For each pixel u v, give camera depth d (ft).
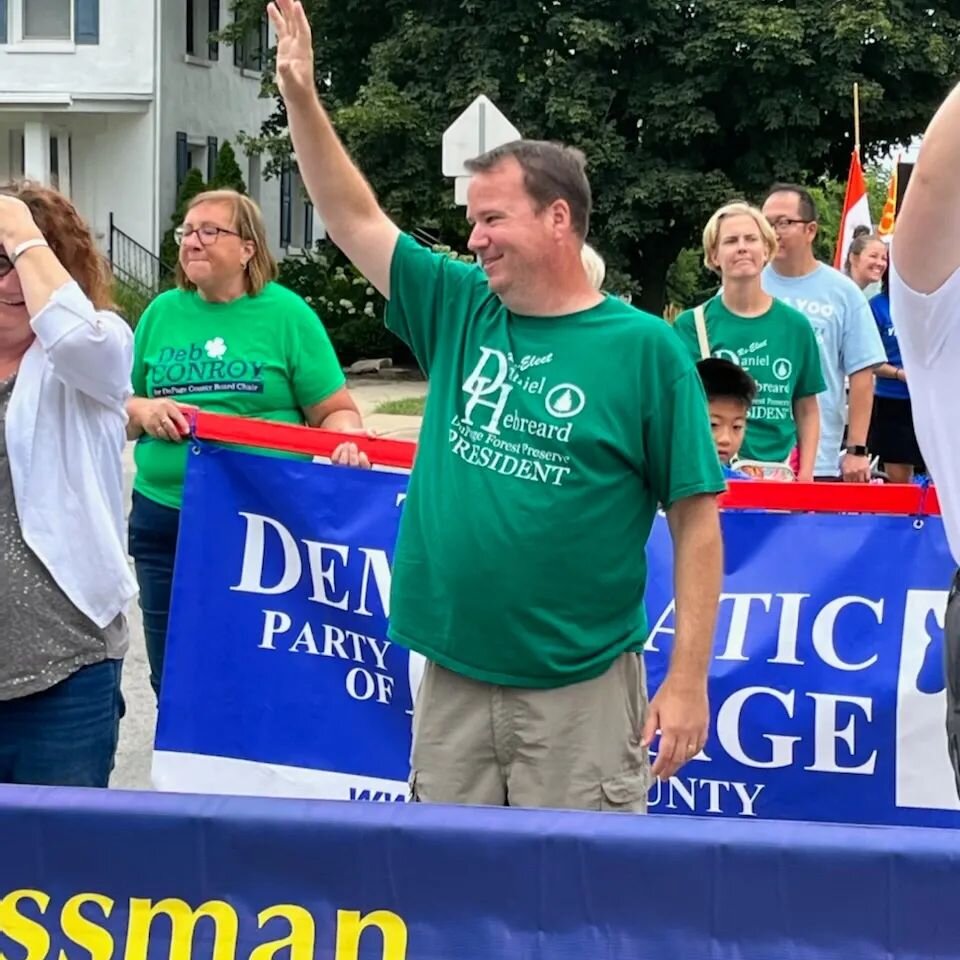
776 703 11.64
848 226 38.86
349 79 81.92
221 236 14.70
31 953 6.80
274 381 14.96
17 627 9.71
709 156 78.54
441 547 9.61
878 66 75.36
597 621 9.62
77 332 9.30
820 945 6.43
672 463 9.43
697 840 6.48
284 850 6.69
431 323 10.19
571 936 6.56
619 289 74.84
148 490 14.94
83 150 87.45
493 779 9.86
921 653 11.52
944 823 11.54
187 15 90.27
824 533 11.61
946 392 7.73
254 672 12.42
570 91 73.51
